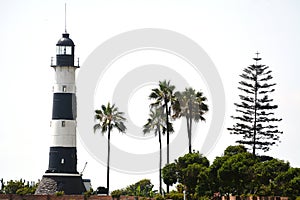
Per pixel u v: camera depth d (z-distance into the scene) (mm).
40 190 185250
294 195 145750
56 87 186000
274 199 143250
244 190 155625
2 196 180875
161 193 167750
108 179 182375
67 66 185875
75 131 186375
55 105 186375
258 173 149750
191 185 156125
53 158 186125
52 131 186000
